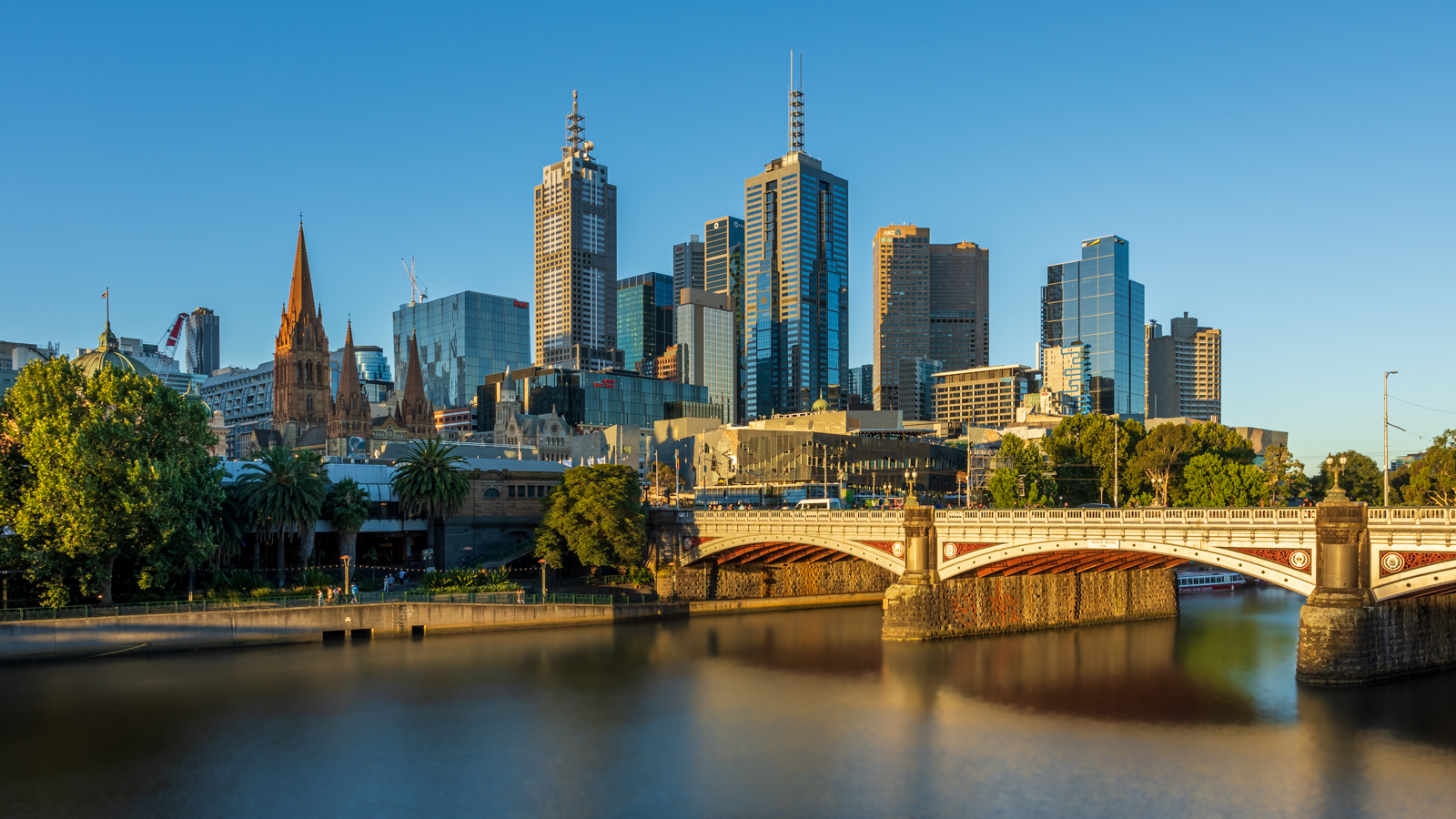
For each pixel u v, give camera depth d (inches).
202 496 4013.3
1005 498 6156.5
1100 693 3235.7
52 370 3715.6
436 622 4264.3
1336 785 2343.8
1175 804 2240.4
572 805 2265.0
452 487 5073.8
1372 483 7003.0
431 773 2480.3
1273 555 3216.0
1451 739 2659.9
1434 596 3388.3
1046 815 2187.5
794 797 2309.3
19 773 2475.4
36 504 3506.4
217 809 2246.6
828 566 5447.8
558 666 3641.7
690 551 4940.9
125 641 3713.1
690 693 3262.8
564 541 5019.7
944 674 3516.2
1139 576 4842.5
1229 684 3324.3
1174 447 6067.9
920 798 2295.8
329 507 4783.5
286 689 3265.3
